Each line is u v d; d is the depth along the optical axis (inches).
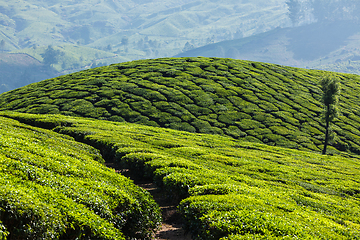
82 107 2536.9
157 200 960.9
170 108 2652.6
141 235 671.1
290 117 2824.8
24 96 2849.4
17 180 495.2
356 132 2785.4
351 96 3499.0
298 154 1920.5
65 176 639.8
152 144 1473.9
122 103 2645.2
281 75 3759.8
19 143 755.4
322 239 541.6
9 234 406.6
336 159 1952.5
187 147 1489.9
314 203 896.9
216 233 538.6
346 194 1160.8
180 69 3496.6
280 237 490.3
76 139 1494.8
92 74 3376.0
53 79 3380.9
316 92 3425.2
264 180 1153.4
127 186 762.2
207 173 977.5
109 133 1565.0
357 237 622.5
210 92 3009.4
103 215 572.4
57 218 453.4
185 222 671.8
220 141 1931.6
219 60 3969.0
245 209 617.6
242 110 2812.5
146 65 3624.5
